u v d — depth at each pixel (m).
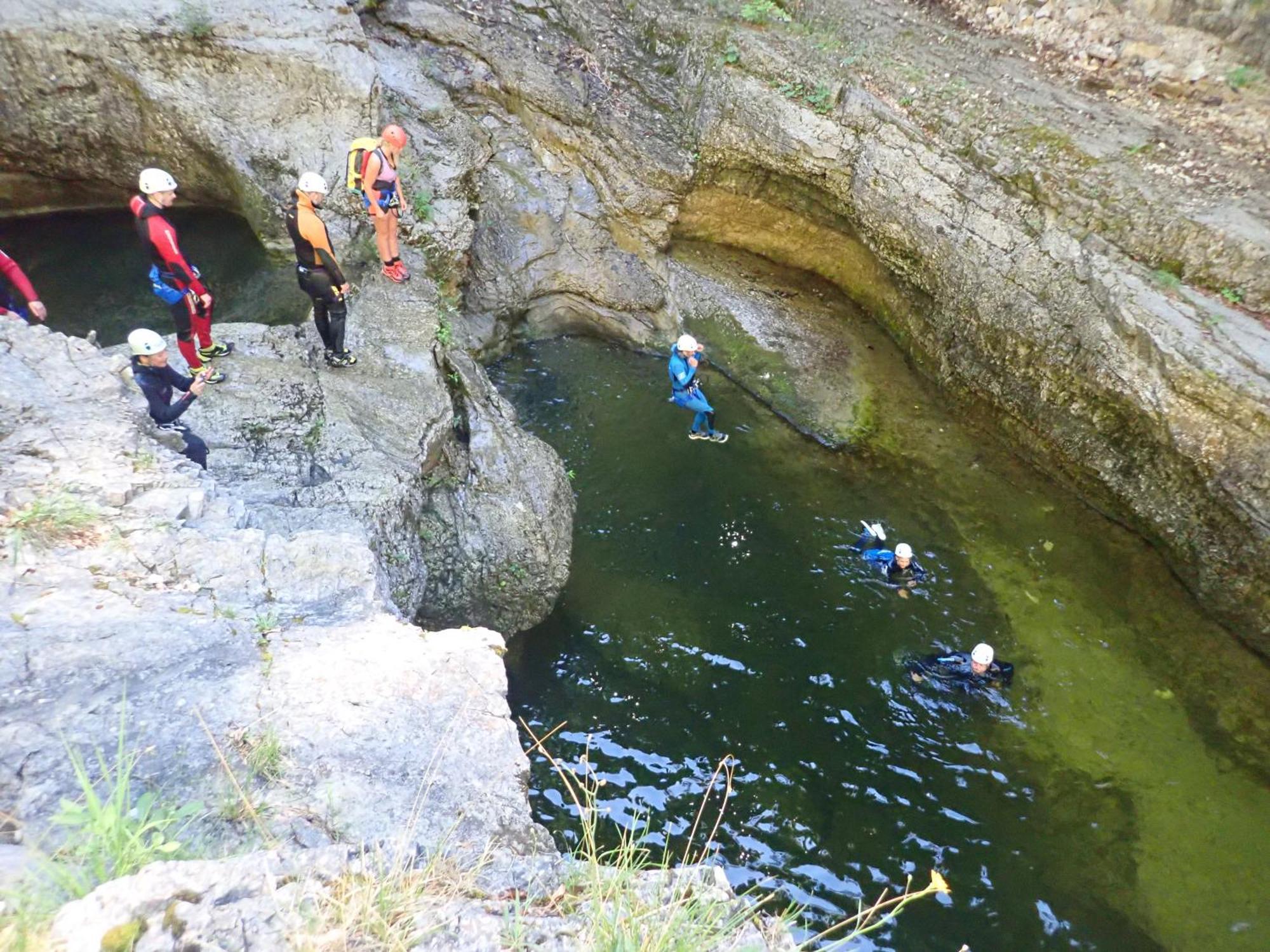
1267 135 9.36
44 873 2.64
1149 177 9.07
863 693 8.22
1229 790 7.45
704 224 12.56
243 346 8.15
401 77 11.38
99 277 9.91
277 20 9.97
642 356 12.31
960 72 10.70
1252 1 9.50
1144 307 8.47
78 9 9.49
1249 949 6.50
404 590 7.07
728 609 8.91
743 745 7.76
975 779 7.59
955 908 6.72
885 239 10.84
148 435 5.76
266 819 3.36
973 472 10.26
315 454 7.34
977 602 9.05
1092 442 9.30
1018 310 9.57
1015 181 9.55
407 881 2.77
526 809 3.73
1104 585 9.00
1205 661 8.27
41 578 4.40
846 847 7.06
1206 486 8.14
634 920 2.69
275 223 10.21
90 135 10.19
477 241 11.66
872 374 11.40
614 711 7.96
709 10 12.31
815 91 10.98
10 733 3.55
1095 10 10.65
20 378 5.62
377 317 9.01
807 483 10.41
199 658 4.12
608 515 9.84
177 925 2.32
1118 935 6.62
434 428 8.06
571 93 11.99
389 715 3.97
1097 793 7.50
